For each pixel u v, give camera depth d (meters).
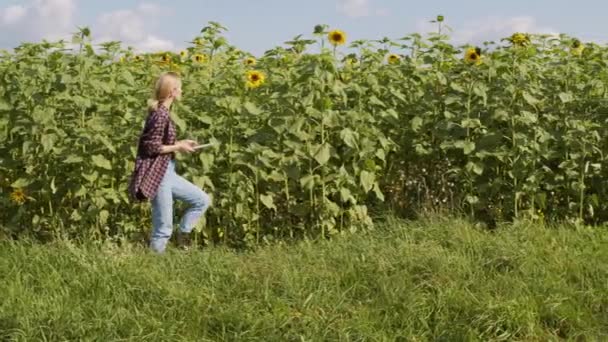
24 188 8.61
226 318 6.02
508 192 8.79
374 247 7.47
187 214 8.03
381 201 9.12
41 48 8.67
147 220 8.73
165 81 7.72
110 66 9.37
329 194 8.70
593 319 6.25
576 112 9.01
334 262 7.17
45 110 8.30
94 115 8.59
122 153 8.47
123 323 5.89
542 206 8.68
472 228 8.05
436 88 9.41
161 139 7.70
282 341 5.80
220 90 8.93
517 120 8.70
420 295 6.41
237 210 8.41
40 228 8.76
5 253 7.18
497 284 6.62
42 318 5.85
